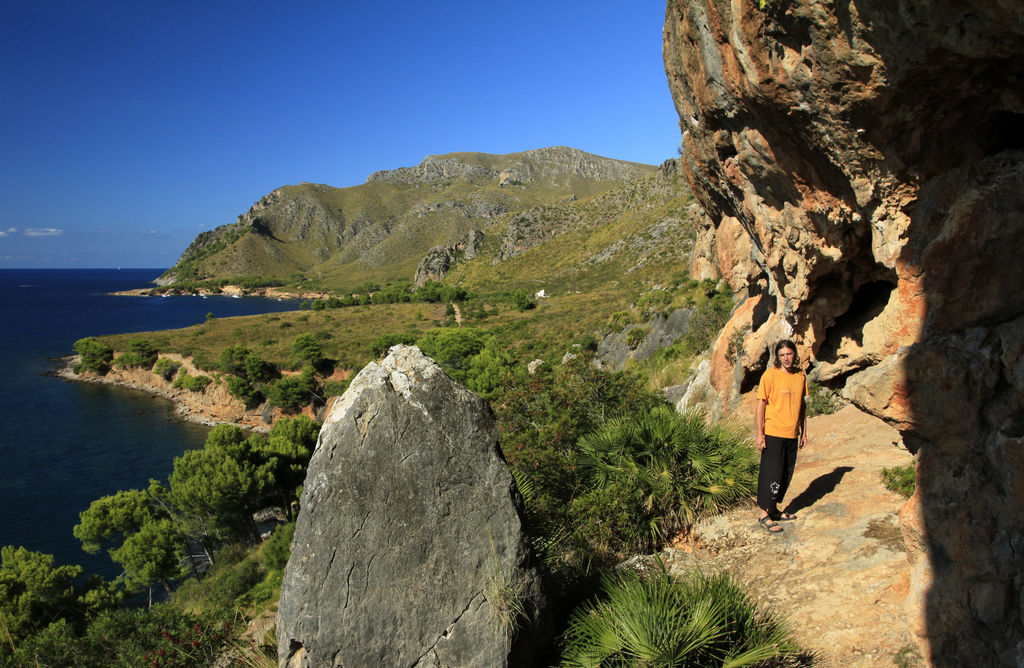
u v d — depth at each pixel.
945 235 2.98
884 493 5.00
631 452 6.05
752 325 9.92
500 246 137.38
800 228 4.39
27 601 18.19
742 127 4.16
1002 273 2.78
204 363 63.22
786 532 4.81
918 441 3.17
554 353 45.91
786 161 3.92
